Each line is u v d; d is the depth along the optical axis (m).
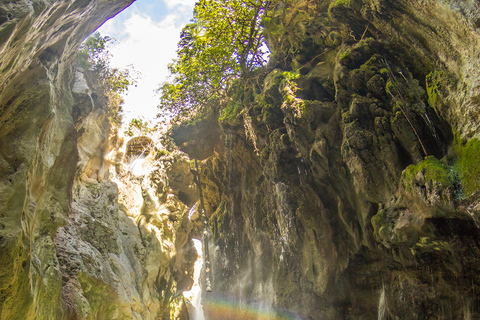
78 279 14.88
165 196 33.91
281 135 20.30
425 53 13.84
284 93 19.53
